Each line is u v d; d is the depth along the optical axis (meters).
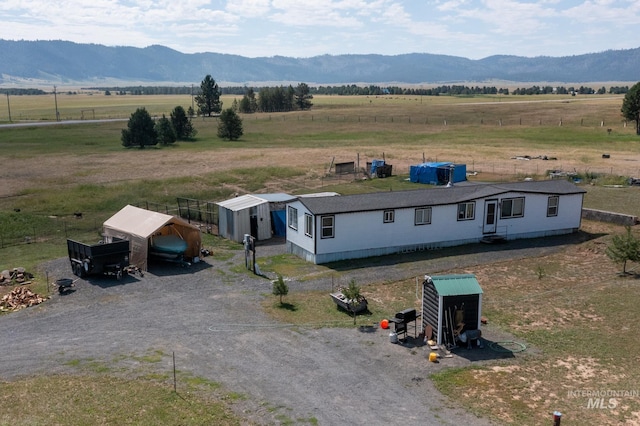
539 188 38.78
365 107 188.00
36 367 19.70
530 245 36.59
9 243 39.84
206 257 35.44
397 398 17.16
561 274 30.44
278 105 190.12
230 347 21.22
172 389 17.66
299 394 17.44
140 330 23.28
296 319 24.19
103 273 31.38
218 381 18.31
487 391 17.47
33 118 152.25
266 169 68.00
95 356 20.61
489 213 37.16
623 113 107.12
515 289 28.00
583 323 22.97
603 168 65.69
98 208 50.28
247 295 27.81
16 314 25.67
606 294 26.30
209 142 103.06
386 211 34.28
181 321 24.23
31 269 32.97
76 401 16.89
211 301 26.95
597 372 18.58
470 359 19.84
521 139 102.50
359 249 34.22
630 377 18.16
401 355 20.28
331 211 32.94
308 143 100.12
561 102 180.38
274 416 16.11
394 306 25.86
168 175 64.75
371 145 95.56
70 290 29.09
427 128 126.50
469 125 131.88
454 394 17.34
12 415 16.09
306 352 20.64
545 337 21.61
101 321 24.52
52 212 48.28
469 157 77.94
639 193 49.94
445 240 36.34
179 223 33.81
